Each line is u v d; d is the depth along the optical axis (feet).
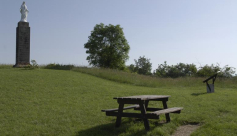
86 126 25.36
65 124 25.96
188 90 57.36
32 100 37.99
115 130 23.25
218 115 29.19
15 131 23.71
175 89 59.88
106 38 154.10
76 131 23.57
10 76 57.16
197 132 22.13
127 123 25.64
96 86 53.83
